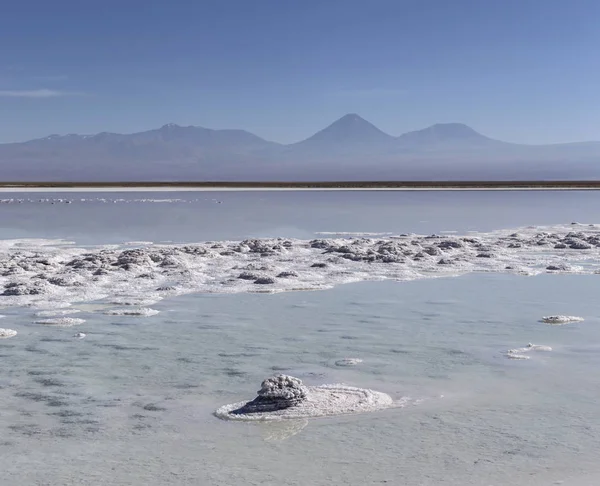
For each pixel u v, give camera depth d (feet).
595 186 414.62
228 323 45.01
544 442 25.68
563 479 22.59
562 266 68.54
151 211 165.37
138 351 38.32
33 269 66.49
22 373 34.42
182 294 55.21
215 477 23.06
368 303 51.52
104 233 108.78
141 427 27.53
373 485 22.34
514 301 52.11
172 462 24.29
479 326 43.93
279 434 26.68
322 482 22.59
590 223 130.62
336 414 28.66
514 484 22.29
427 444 25.57
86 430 27.27
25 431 27.22
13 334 42.09
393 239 94.53
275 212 162.91
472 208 180.96
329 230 115.55
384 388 31.99
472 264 71.77
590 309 48.96
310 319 46.11
